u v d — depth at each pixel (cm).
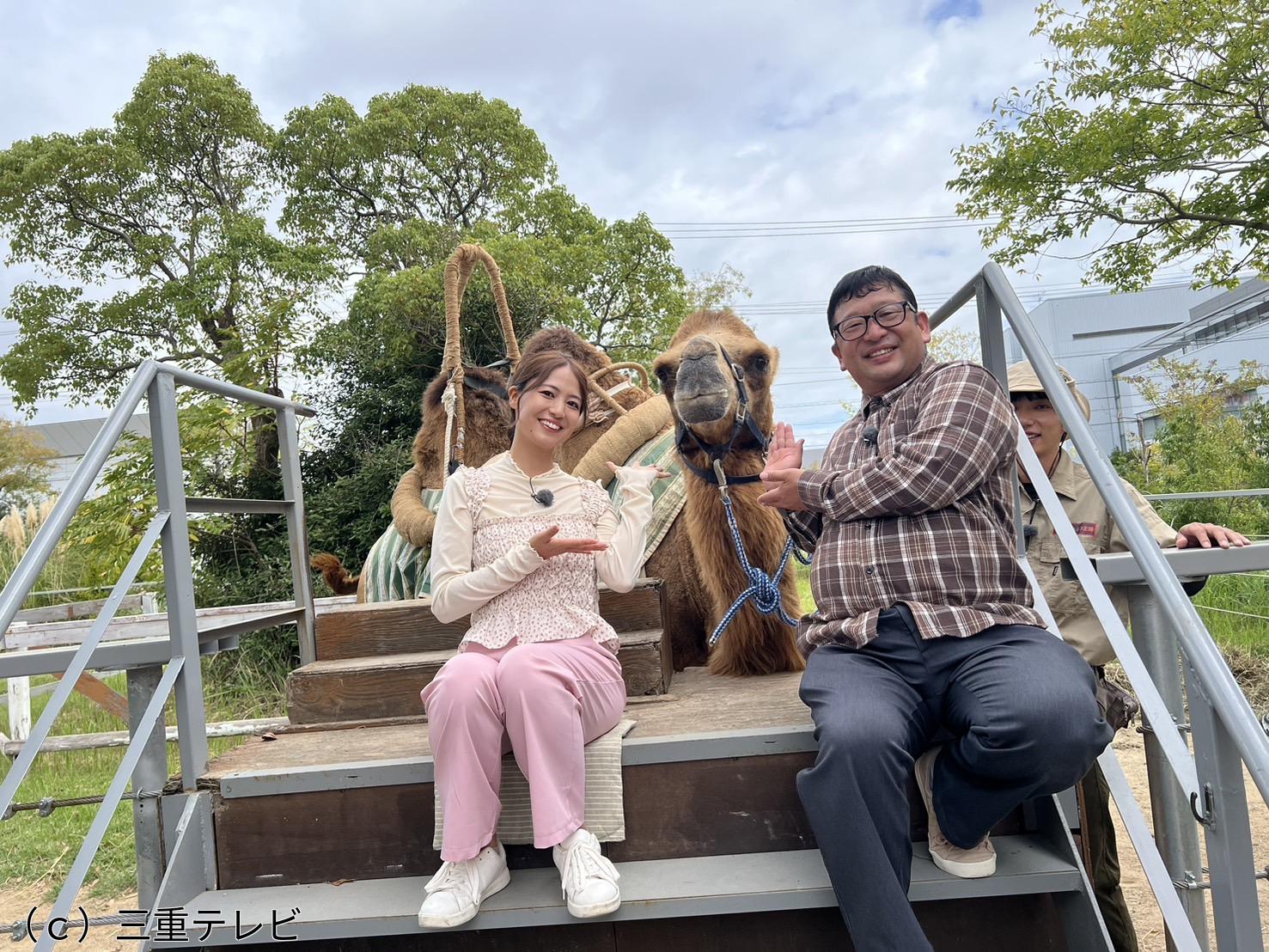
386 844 257
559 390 289
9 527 1409
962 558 242
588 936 241
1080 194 1177
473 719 234
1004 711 210
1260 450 1474
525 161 2034
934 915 240
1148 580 185
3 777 714
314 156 1988
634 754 253
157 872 263
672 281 1978
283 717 826
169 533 274
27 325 1912
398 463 1309
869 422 281
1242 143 1112
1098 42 1100
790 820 251
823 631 256
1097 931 219
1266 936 361
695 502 349
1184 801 264
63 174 1884
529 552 261
